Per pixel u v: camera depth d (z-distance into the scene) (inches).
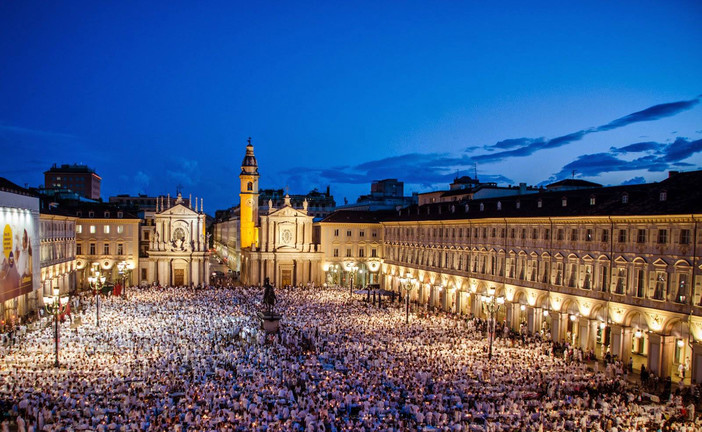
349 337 2721.5
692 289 2188.7
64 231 4409.5
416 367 2124.8
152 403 1733.5
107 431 1517.0
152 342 2593.5
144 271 5349.4
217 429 1504.7
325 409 1647.4
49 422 1572.3
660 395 2065.7
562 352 2674.7
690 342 2171.5
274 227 5428.2
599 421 1609.3
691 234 2202.3
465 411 1689.2
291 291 4734.3
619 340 2503.7
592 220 2659.9
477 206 3833.7
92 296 4158.5
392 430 1512.1
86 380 1934.1
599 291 2630.4
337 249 5374.0
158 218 5339.6
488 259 3491.6
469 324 3144.7
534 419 1636.3
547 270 2970.0
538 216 3002.0
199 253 5359.3
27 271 3196.4
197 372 2132.1
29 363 2169.0
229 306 3769.7
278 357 2390.5
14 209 3006.9
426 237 4306.1
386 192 7145.7
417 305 4136.3
